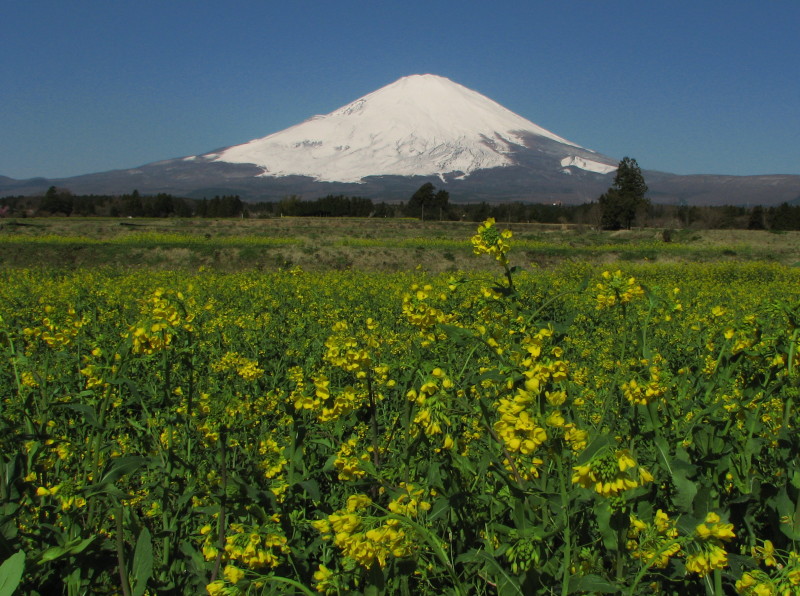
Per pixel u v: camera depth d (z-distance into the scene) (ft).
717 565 7.90
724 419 11.73
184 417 13.62
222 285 72.59
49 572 10.61
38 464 13.20
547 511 9.77
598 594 8.63
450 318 13.87
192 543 12.55
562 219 392.47
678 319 32.99
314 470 13.29
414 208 433.89
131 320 40.52
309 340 29.48
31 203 443.32
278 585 9.31
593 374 23.85
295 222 320.09
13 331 19.54
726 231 216.95
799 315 11.33
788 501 9.86
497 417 14.02
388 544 8.27
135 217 386.52
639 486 9.06
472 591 10.09
